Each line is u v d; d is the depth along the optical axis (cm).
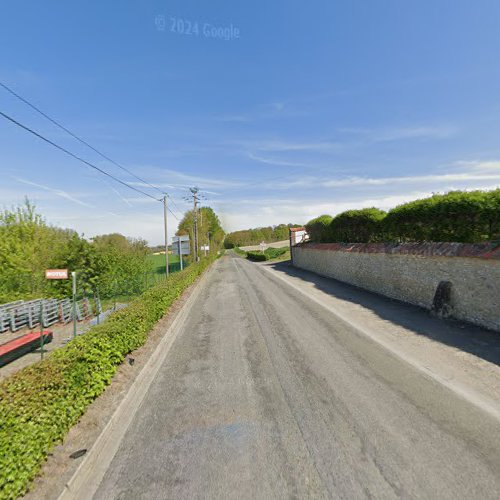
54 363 450
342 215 1884
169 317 1172
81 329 1214
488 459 349
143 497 330
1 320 1202
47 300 1365
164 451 406
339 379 577
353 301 1252
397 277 1216
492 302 772
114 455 402
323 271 2203
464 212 927
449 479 324
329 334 849
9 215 1892
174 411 507
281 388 560
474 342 703
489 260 779
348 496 312
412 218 1170
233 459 382
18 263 1742
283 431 431
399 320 926
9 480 305
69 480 352
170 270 3897
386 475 336
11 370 799
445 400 478
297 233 3375
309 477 342
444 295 910
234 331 950
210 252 5438
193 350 804
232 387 579
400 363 628
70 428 450
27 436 334
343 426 432
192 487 340
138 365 704
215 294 1694
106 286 1700
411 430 411
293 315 1094
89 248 1402
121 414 504
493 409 446
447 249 941
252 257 5178
